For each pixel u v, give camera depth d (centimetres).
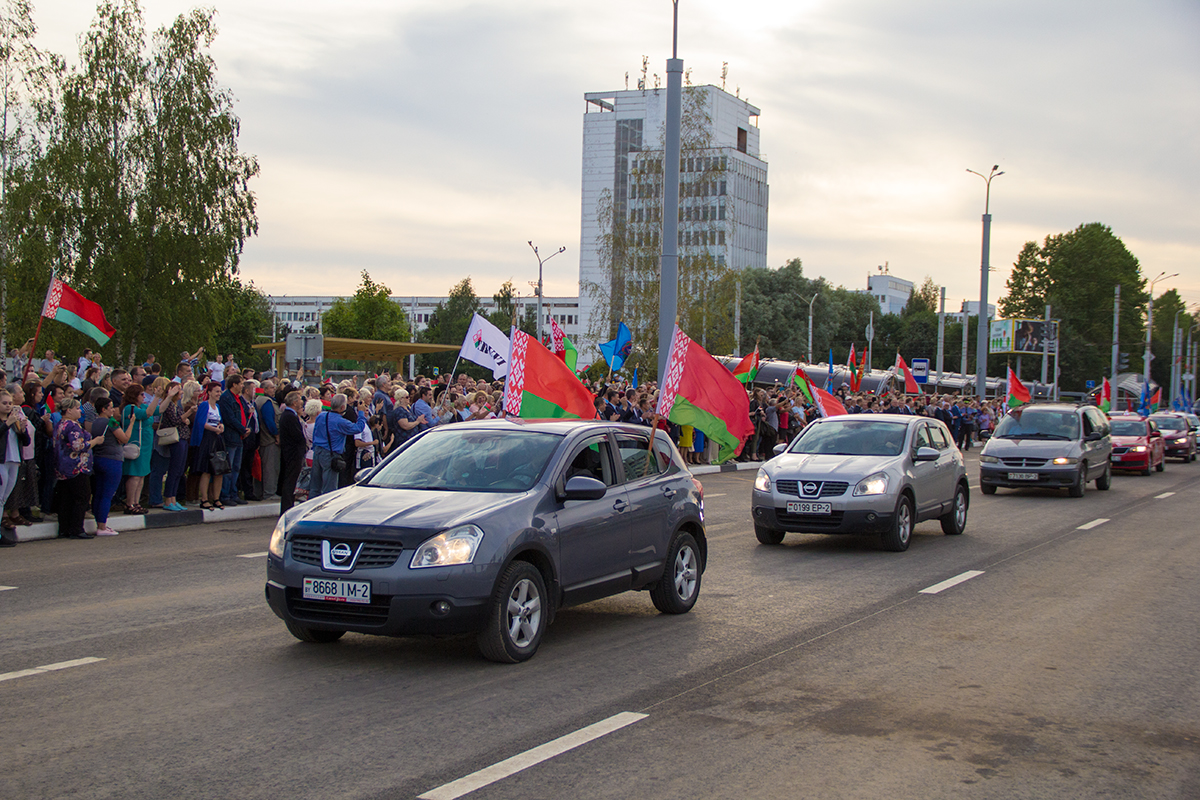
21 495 1207
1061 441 2078
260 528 1377
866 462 1281
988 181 4266
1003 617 862
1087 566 1155
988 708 594
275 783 455
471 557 647
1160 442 2909
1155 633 805
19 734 521
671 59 2195
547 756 496
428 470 757
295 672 652
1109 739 541
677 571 866
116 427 1277
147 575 1007
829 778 473
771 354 7919
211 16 3916
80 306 1578
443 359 11581
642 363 3838
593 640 761
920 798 452
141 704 576
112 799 434
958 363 10181
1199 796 461
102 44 3741
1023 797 455
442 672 657
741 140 13125
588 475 775
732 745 518
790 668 682
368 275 8506
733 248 12481
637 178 3997
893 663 699
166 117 3806
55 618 806
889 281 17438
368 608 641
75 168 3619
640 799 443
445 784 456
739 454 2833
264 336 9169
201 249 3825
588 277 14462
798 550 1273
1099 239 9675
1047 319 6981
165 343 3797
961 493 1465
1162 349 10569
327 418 1447
